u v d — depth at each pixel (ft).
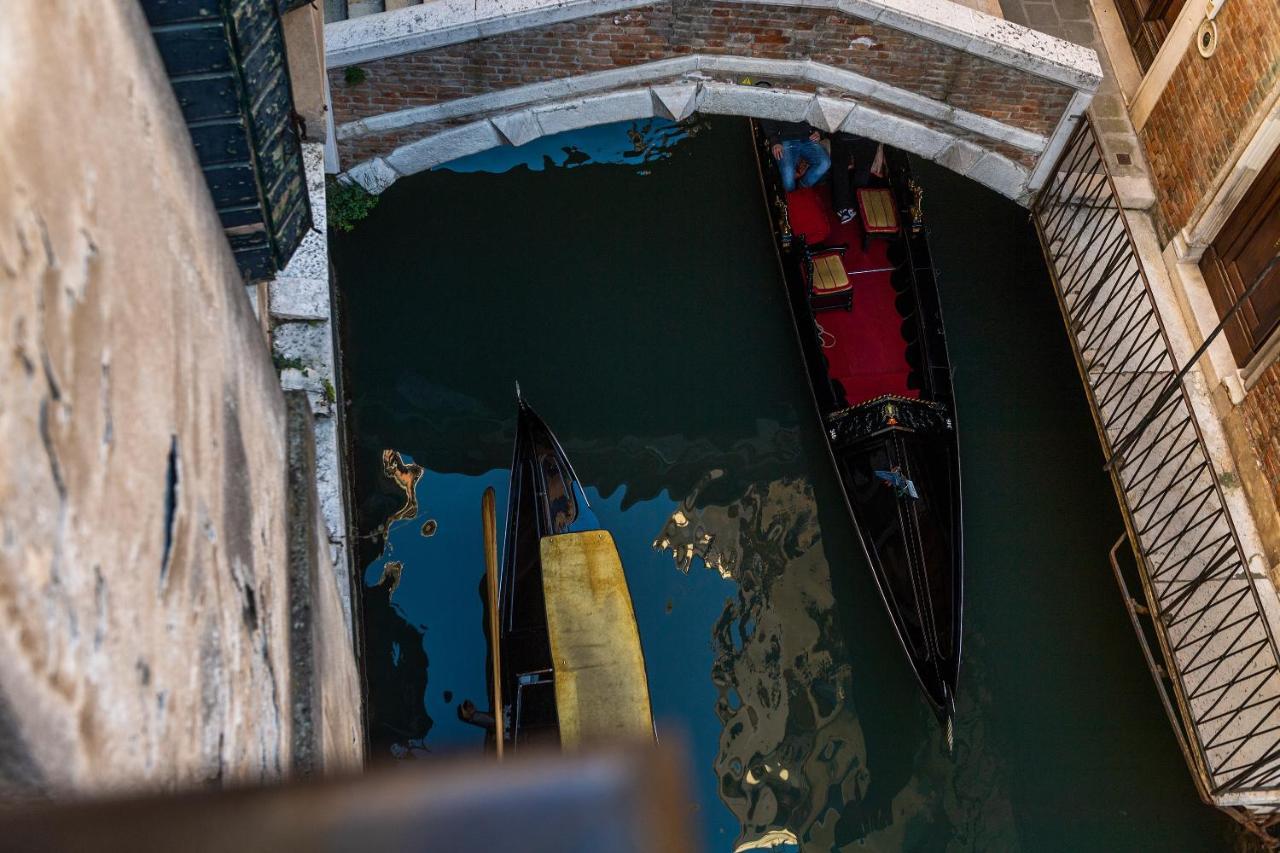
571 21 24.13
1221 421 24.59
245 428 5.89
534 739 20.25
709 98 26.63
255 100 9.82
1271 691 21.79
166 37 7.89
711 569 23.86
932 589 22.00
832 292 25.05
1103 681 22.97
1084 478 24.90
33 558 2.41
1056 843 21.63
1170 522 23.35
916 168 28.02
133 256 3.57
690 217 27.30
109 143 3.40
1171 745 22.47
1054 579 23.85
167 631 3.69
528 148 27.22
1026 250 27.48
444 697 21.98
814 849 21.38
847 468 23.56
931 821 21.74
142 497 3.43
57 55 2.86
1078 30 29.22
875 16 24.38
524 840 1.46
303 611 7.64
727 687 22.75
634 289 26.53
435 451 24.48
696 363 25.95
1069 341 26.27
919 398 24.11
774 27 24.98
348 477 22.81
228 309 5.74
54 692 2.55
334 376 19.97
